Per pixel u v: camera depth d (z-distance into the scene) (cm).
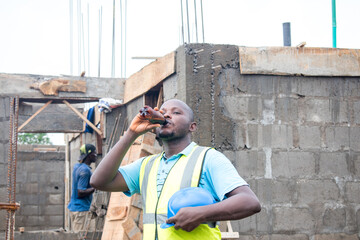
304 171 636
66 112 1195
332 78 659
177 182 259
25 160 1566
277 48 643
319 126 648
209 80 623
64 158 1596
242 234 607
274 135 635
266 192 623
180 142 276
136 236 664
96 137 1070
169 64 677
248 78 636
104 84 926
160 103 769
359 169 652
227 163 256
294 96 646
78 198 885
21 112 1052
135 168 288
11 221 673
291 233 621
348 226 638
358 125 660
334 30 843
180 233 248
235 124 625
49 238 890
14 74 888
